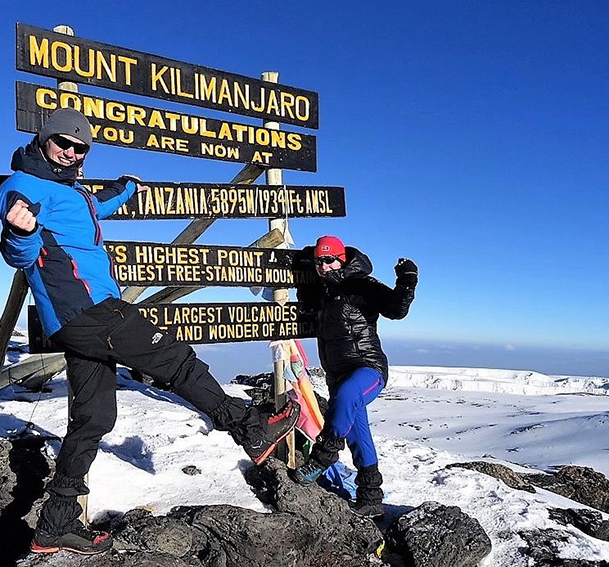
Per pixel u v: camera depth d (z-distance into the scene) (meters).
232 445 5.44
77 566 3.04
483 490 5.36
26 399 6.44
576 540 4.56
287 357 5.35
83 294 2.96
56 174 2.98
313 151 5.50
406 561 4.18
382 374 4.59
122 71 4.27
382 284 4.68
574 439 20.12
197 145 4.69
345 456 5.92
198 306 4.76
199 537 3.77
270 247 5.18
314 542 4.04
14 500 3.83
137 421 5.90
